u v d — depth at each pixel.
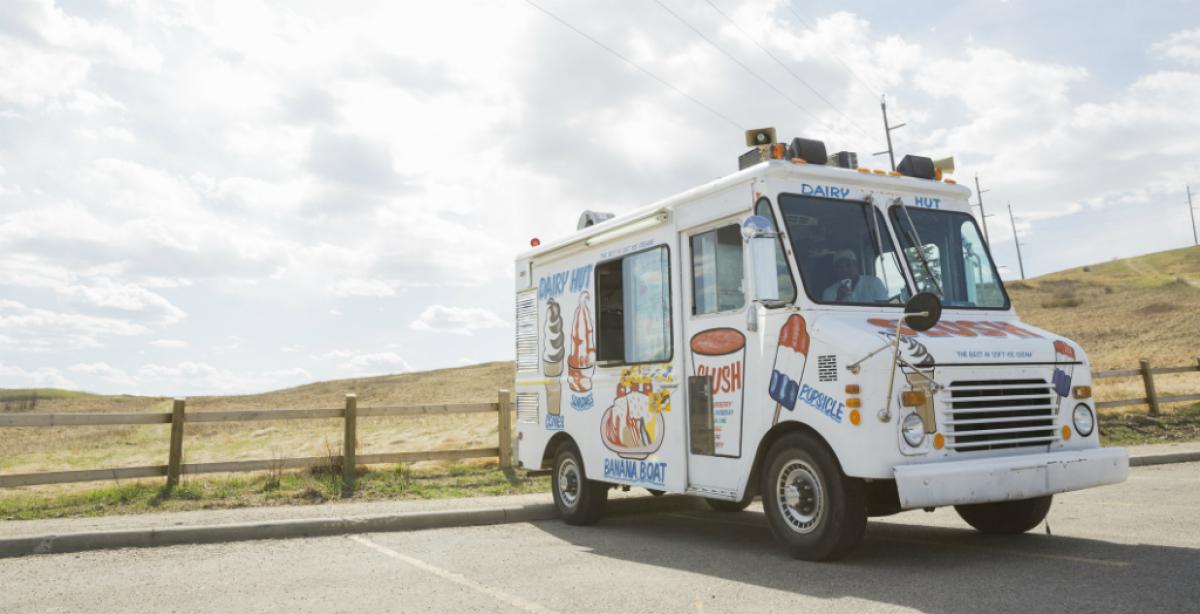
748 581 6.00
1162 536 7.05
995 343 6.40
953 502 5.77
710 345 7.37
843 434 6.01
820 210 6.92
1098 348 41.66
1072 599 5.10
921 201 7.45
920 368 5.99
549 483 11.80
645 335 8.24
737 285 7.12
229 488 11.12
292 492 10.85
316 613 5.41
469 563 7.08
